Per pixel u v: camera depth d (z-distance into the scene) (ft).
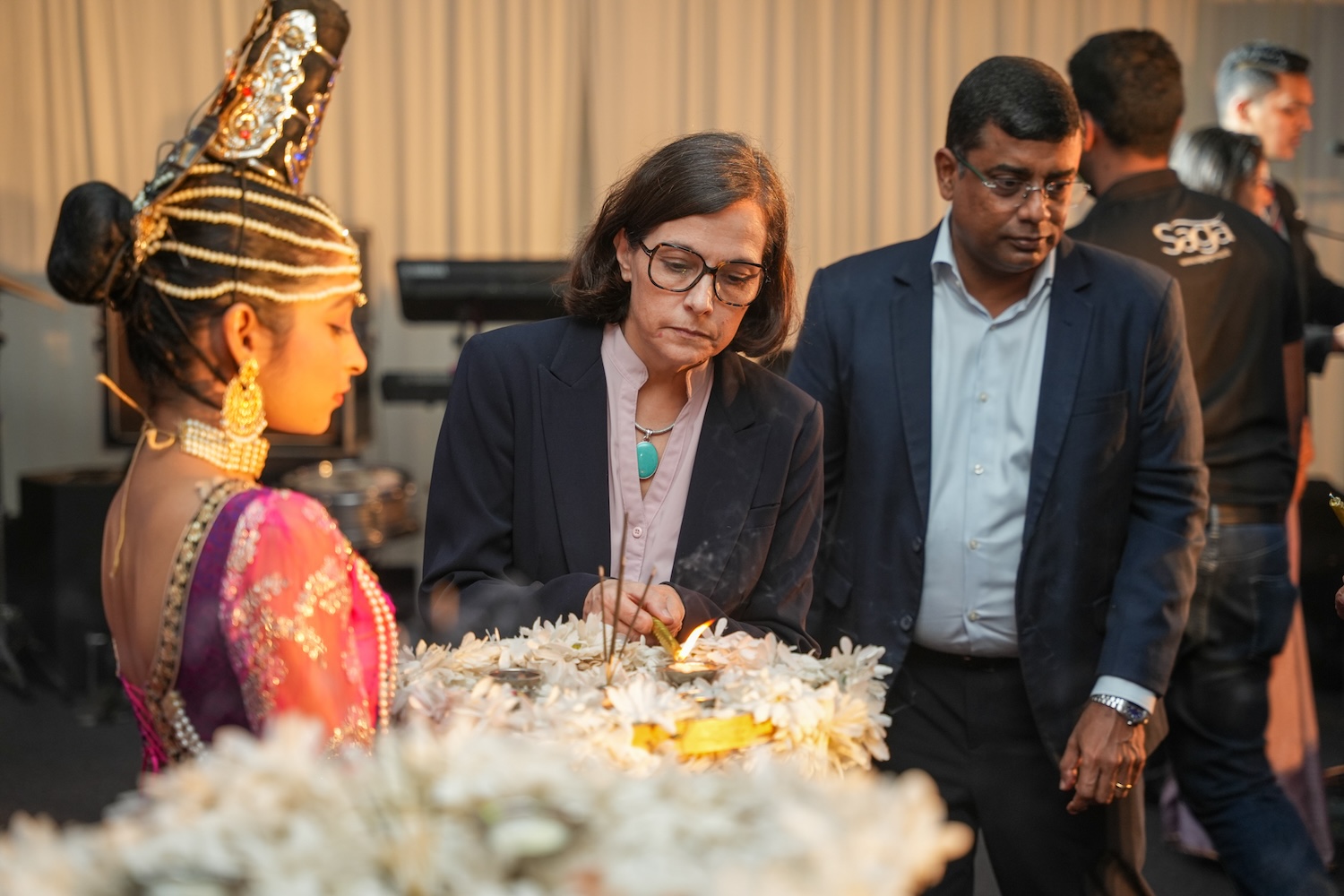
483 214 19.21
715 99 19.35
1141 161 8.91
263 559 3.76
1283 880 8.61
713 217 5.47
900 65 19.61
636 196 5.62
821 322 7.47
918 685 7.35
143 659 3.93
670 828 2.42
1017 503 7.11
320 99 4.26
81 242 3.85
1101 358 7.00
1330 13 19.79
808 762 4.14
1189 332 8.73
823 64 19.48
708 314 5.53
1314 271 12.56
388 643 4.19
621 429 5.98
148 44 18.54
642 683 4.19
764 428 6.07
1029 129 6.60
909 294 7.30
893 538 7.22
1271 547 8.92
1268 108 13.61
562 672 4.56
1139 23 19.71
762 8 19.31
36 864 2.39
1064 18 19.69
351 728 3.81
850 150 19.67
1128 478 7.09
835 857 2.32
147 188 4.03
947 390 7.23
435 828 2.43
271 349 4.05
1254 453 8.91
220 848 2.38
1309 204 20.03
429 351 19.24
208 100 4.21
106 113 18.54
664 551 5.98
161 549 3.87
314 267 4.08
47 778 13.33
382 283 19.13
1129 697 6.81
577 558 5.94
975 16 19.61
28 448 18.81
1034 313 7.18
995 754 7.25
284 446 17.06
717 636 5.15
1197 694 8.86
